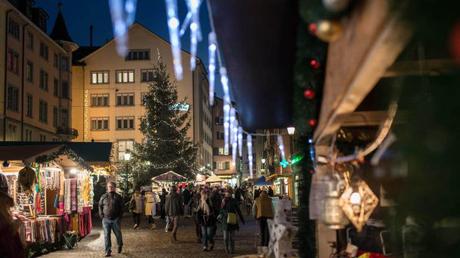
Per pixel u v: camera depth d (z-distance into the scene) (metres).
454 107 1.76
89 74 61.44
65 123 50.56
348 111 2.71
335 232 7.02
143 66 61.03
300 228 7.10
